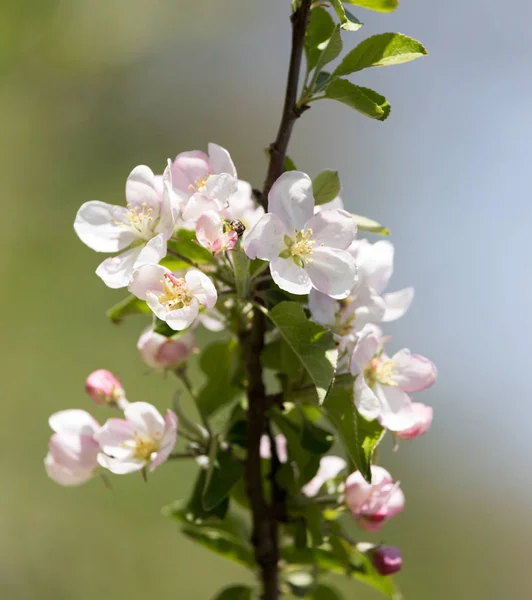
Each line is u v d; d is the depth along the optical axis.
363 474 0.83
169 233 0.82
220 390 0.89
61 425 0.86
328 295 0.83
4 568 1.44
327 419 0.87
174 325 0.81
